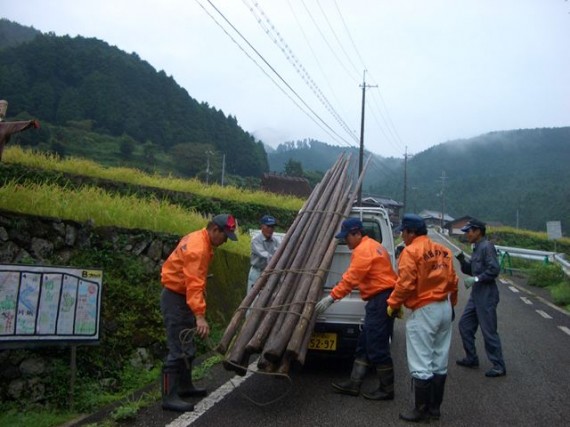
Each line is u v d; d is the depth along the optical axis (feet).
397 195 323.37
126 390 17.20
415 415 14.75
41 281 14.67
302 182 149.59
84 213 22.33
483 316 20.08
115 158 199.00
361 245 17.01
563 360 22.35
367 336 16.78
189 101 276.82
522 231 143.64
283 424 14.28
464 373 20.17
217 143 255.91
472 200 377.50
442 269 15.06
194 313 14.79
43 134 192.03
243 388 17.63
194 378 18.57
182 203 47.96
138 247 21.95
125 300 19.62
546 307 39.01
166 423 14.19
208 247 15.48
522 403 16.49
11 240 17.98
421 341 14.93
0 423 13.67
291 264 18.99
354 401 16.57
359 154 104.53
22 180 35.09
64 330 15.02
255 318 16.78
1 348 13.84
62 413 15.12
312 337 19.36
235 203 54.85
